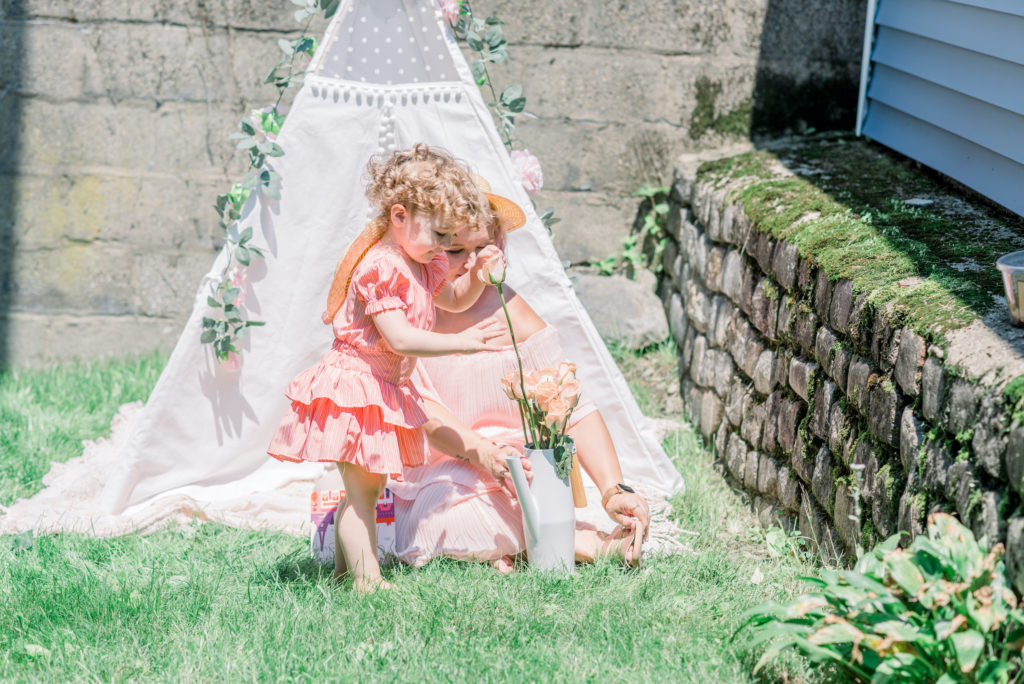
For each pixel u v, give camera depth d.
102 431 4.95
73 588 3.18
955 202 4.27
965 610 2.22
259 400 4.14
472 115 3.97
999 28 4.00
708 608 3.05
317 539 3.56
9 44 5.84
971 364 2.51
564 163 6.20
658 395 5.52
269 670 2.73
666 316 6.02
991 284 3.03
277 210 3.97
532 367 3.68
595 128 6.15
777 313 4.01
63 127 5.96
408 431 3.35
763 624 2.72
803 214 4.18
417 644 2.84
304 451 3.20
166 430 4.05
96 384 5.57
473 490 3.47
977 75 4.22
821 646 2.46
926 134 4.86
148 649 2.90
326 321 3.43
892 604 2.39
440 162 3.20
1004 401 2.32
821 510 3.51
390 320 3.11
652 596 3.14
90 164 6.01
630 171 6.21
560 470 3.33
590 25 6.02
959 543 2.31
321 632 2.94
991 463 2.35
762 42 6.05
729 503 4.21
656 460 4.24
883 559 2.47
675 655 2.77
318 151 3.95
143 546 3.66
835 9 6.00
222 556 3.60
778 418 3.92
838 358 3.34
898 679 2.31
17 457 4.50
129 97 5.95
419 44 4.00
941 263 3.31
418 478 3.61
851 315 3.25
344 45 3.95
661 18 6.02
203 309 3.96
